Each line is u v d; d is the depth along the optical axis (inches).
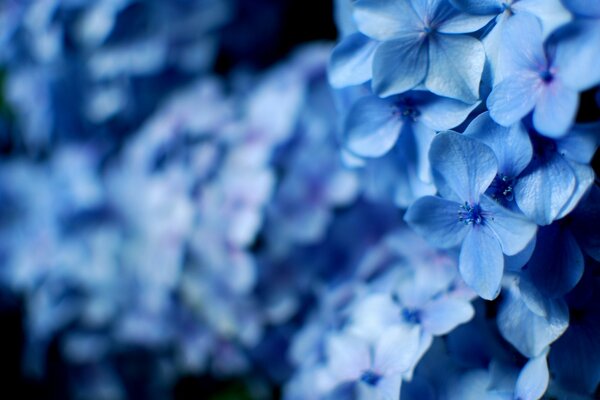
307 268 13.7
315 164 13.6
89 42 15.9
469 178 9.8
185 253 14.0
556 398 10.2
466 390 10.6
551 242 9.8
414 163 10.7
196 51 16.3
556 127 9.1
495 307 10.7
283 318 13.9
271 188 13.5
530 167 9.6
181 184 14.4
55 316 16.1
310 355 12.8
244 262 13.5
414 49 10.1
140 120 17.1
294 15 16.3
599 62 9.0
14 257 17.6
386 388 10.6
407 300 11.2
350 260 13.4
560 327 10.0
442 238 10.1
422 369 10.8
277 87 14.6
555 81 9.2
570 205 9.4
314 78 14.2
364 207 13.3
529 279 9.9
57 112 17.1
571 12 9.1
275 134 13.9
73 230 15.9
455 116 10.1
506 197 9.8
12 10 16.6
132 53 16.1
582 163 9.4
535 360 10.1
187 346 14.9
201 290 14.2
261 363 14.7
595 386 10.1
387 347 10.8
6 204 18.0
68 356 17.1
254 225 13.4
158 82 16.6
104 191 15.9
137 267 15.2
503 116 9.5
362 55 10.6
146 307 15.3
